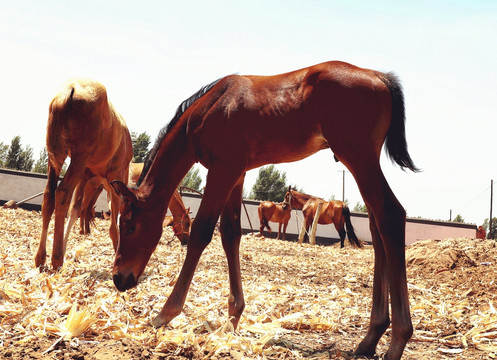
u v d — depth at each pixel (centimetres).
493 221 4981
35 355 276
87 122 605
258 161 369
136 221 371
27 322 331
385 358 296
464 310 531
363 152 321
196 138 374
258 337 371
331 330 421
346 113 324
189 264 355
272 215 2291
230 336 326
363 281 755
